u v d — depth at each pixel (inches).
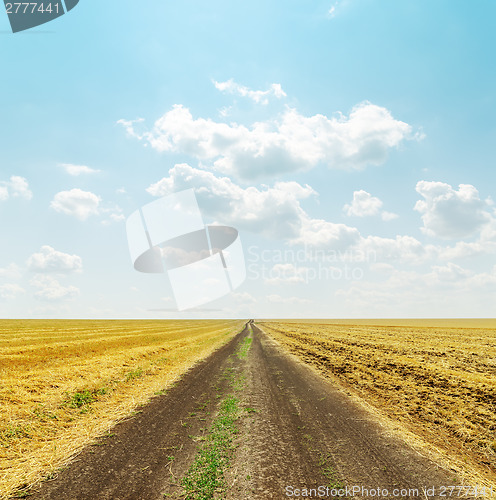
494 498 175.3
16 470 203.2
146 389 420.5
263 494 174.9
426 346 979.3
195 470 201.6
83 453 228.2
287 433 266.8
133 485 184.9
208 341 1188.5
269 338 1365.7
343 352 828.6
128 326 2356.1
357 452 230.4
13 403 321.7
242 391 412.8
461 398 376.8
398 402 365.4
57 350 774.5
